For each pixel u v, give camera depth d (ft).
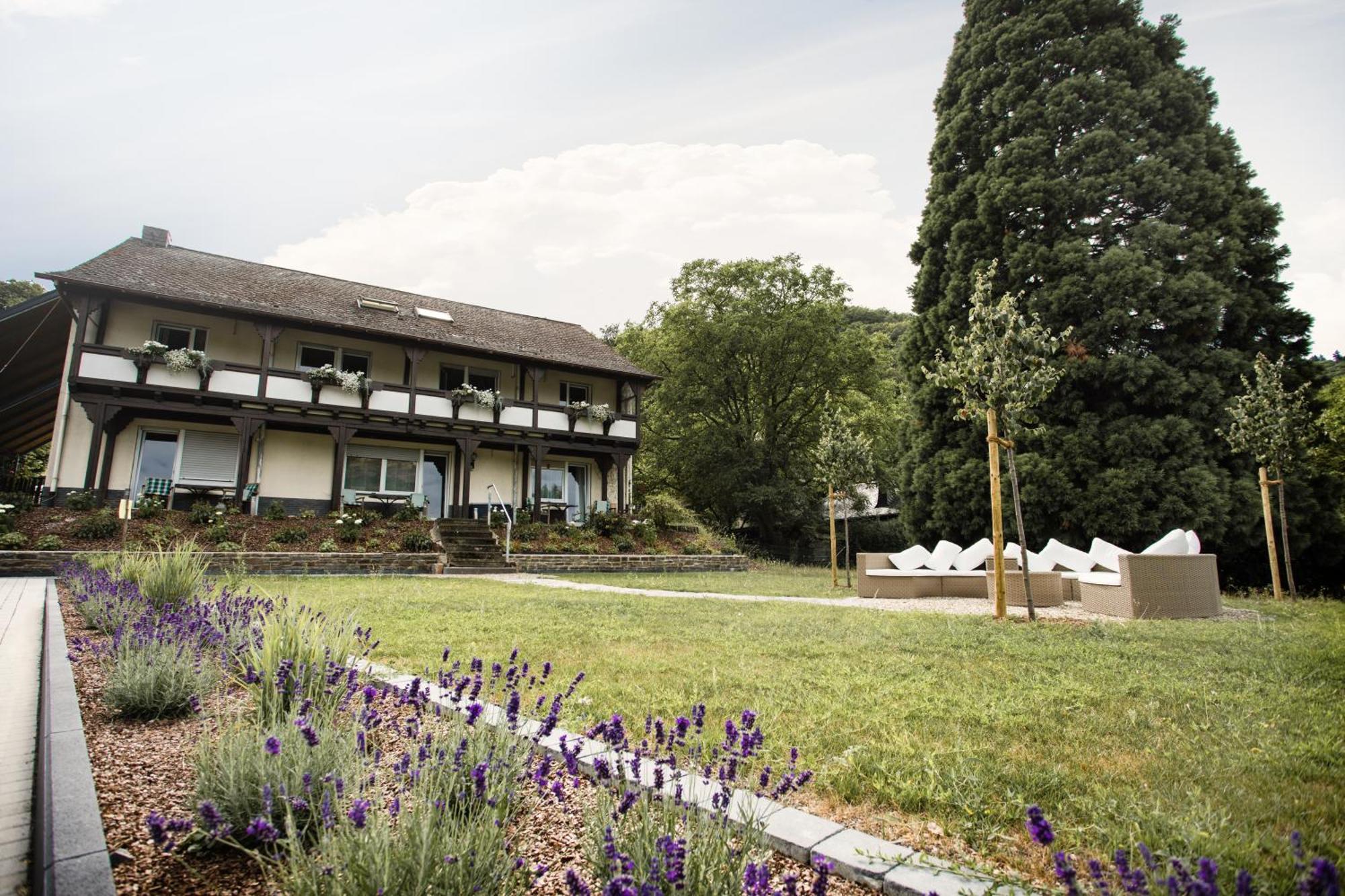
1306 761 9.96
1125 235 55.77
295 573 43.37
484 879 5.87
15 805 8.54
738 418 98.17
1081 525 52.13
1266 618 28.07
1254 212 53.57
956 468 59.93
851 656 18.37
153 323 55.36
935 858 6.85
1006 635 22.18
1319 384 52.60
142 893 6.12
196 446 56.44
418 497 65.21
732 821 6.83
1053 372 27.91
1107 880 6.32
